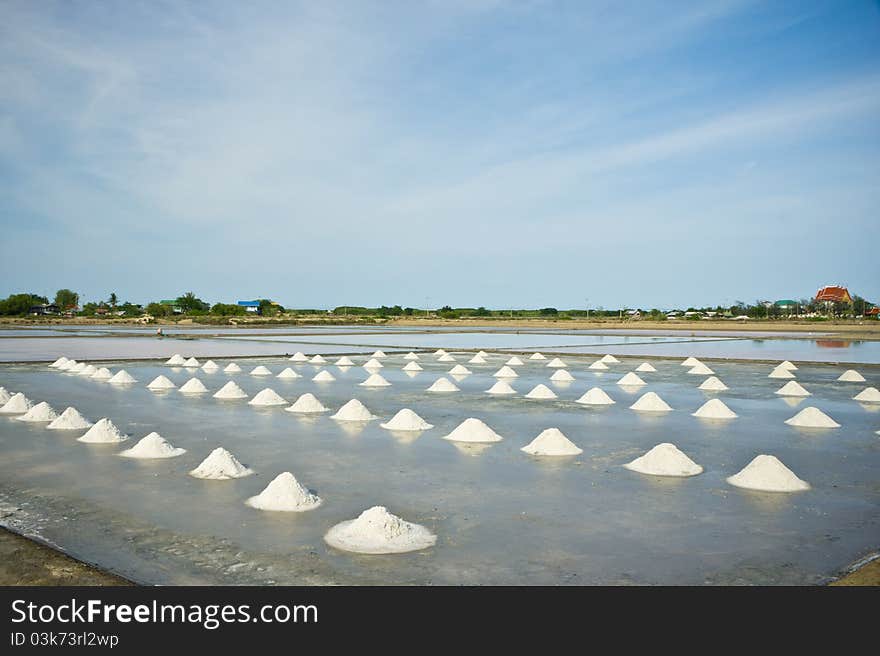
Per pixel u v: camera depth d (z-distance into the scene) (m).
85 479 6.82
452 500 6.06
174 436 9.12
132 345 30.47
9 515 5.61
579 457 7.88
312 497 6.00
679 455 7.20
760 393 14.05
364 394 13.73
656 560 4.62
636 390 14.59
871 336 40.88
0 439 8.96
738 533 5.17
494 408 11.79
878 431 9.56
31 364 20.28
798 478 6.75
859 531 5.23
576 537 5.07
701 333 46.72
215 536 5.11
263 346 30.06
